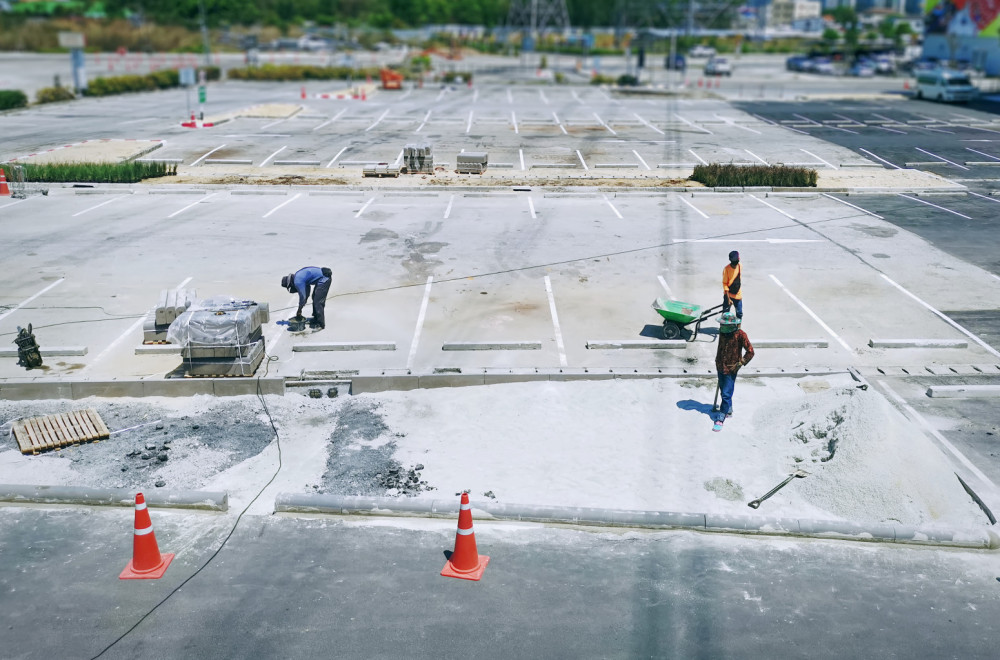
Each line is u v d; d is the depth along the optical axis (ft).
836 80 224.12
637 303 51.62
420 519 30.25
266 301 51.49
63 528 29.50
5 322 47.75
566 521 29.89
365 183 84.17
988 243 65.72
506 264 59.21
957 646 23.91
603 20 371.15
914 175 91.45
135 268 57.77
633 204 78.54
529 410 37.81
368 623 24.59
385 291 53.47
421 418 37.63
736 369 35.65
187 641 23.79
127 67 226.79
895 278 56.85
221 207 75.97
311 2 388.16
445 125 129.49
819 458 33.06
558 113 146.61
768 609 25.39
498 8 393.29
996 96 171.22
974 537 28.78
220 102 160.04
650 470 32.91
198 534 29.07
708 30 347.56
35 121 129.59
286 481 32.40
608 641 23.90
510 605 25.48
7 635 24.03
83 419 36.63
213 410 38.47
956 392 39.52
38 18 301.22
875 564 27.78
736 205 78.54
